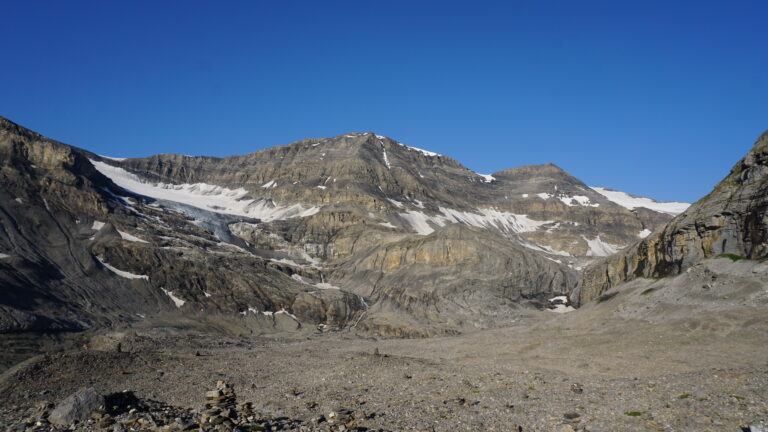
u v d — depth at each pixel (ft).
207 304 499.92
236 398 148.56
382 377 181.47
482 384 160.66
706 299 265.13
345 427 106.83
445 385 161.17
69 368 194.18
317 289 608.19
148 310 457.27
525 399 132.36
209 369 214.90
